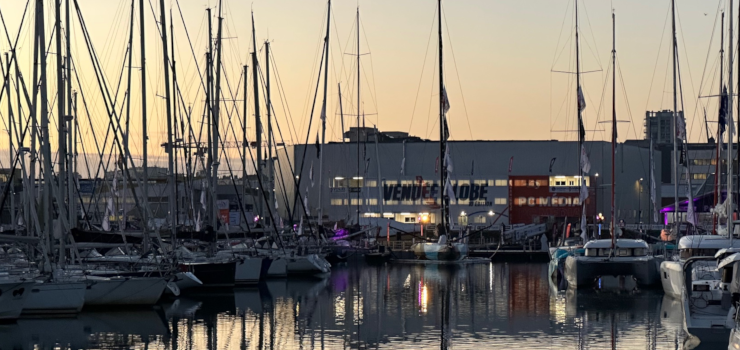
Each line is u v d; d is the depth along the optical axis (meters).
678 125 78.81
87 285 49.72
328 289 65.88
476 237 120.50
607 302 56.75
